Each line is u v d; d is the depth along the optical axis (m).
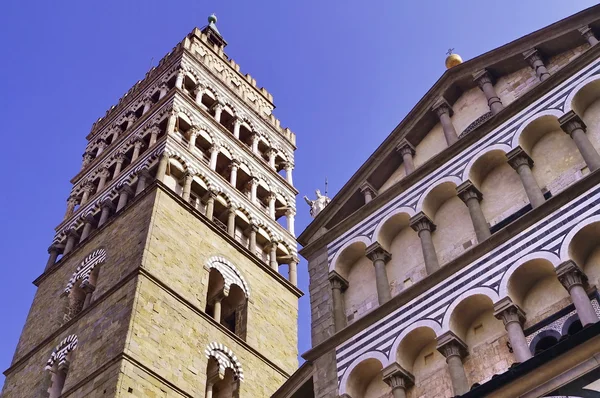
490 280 27.41
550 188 29.50
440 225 32.25
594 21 32.88
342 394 28.98
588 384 20.16
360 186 36.59
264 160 73.06
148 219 53.59
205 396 46.81
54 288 57.97
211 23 87.81
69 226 64.38
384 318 29.98
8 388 51.62
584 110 30.41
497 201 30.91
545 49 34.34
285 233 67.00
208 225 57.78
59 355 49.72
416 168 35.25
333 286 33.59
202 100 73.06
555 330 25.39
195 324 49.94
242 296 56.91
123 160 67.31
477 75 35.62
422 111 36.84
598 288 25.30
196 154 63.84
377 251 33.00
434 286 29.16
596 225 25.83
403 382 27.84
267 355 54.22
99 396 42.22
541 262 26.47
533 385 20.97
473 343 27.33
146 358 44.75
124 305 47.62
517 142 30.89
